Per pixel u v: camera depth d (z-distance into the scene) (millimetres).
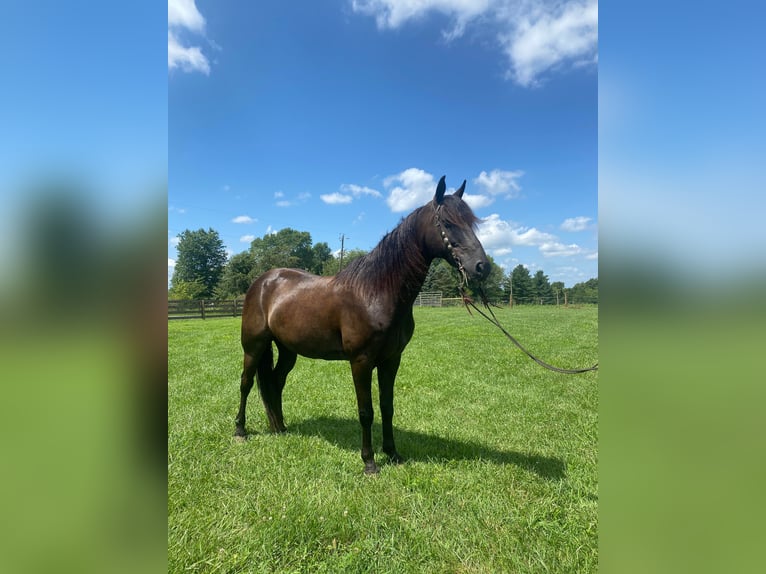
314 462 3270
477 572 2051
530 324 16984
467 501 2672
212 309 22438
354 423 4348
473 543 2262
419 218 3066
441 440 3807
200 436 3791
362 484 2914
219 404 4918
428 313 25969
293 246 69438
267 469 3131
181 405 4875
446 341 11281
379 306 3027
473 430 4066
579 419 4398
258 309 3801
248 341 3861
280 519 2434
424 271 3070
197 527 2336
